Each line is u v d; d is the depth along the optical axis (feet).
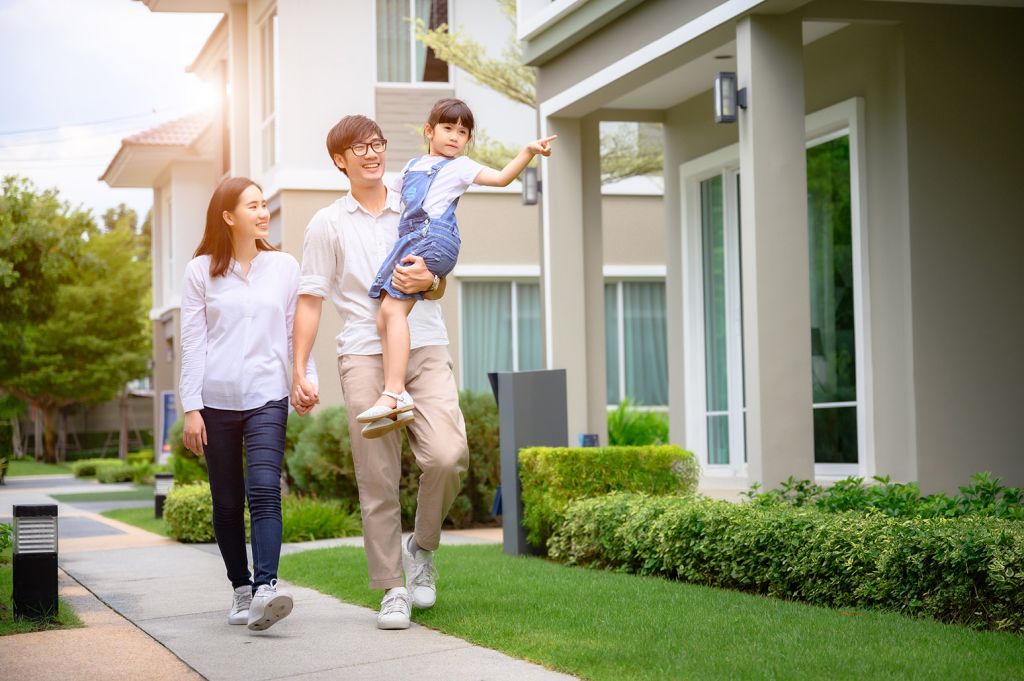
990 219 26.09
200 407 16.29
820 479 29.78
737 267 34.42
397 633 15.74
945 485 25.64
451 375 16.71
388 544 16.21
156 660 14.40
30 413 136.77
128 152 73.36
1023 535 14.84
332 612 17.65
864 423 27.99
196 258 16.67
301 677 13.26
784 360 23.65
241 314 16.42
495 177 15.81
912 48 25.72
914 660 12.78
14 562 17.19
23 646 15.42
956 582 15.21
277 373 16.53
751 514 18.88
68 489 67.05
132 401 132.05
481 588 19.03
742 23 24.22
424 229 15.75
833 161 29.66
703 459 36.06
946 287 25.85
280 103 47.50
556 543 23.50
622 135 51.34
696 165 35.37
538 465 23.82
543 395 25.03
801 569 17.25
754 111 23.81
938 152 25.84
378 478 16.21
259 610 15.37
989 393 26.00
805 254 23.89
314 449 34.50
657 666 12.86
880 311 27.09
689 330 36.22
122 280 108.58
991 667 12.37
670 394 37.35
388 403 15.20
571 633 14.98
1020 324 26.21
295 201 47.34
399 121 49.49
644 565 20.70
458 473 16.25
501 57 51.06
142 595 20.18
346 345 16.52
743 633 14.71
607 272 53.93
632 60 28.71
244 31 54.54
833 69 28.66
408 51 49.73
